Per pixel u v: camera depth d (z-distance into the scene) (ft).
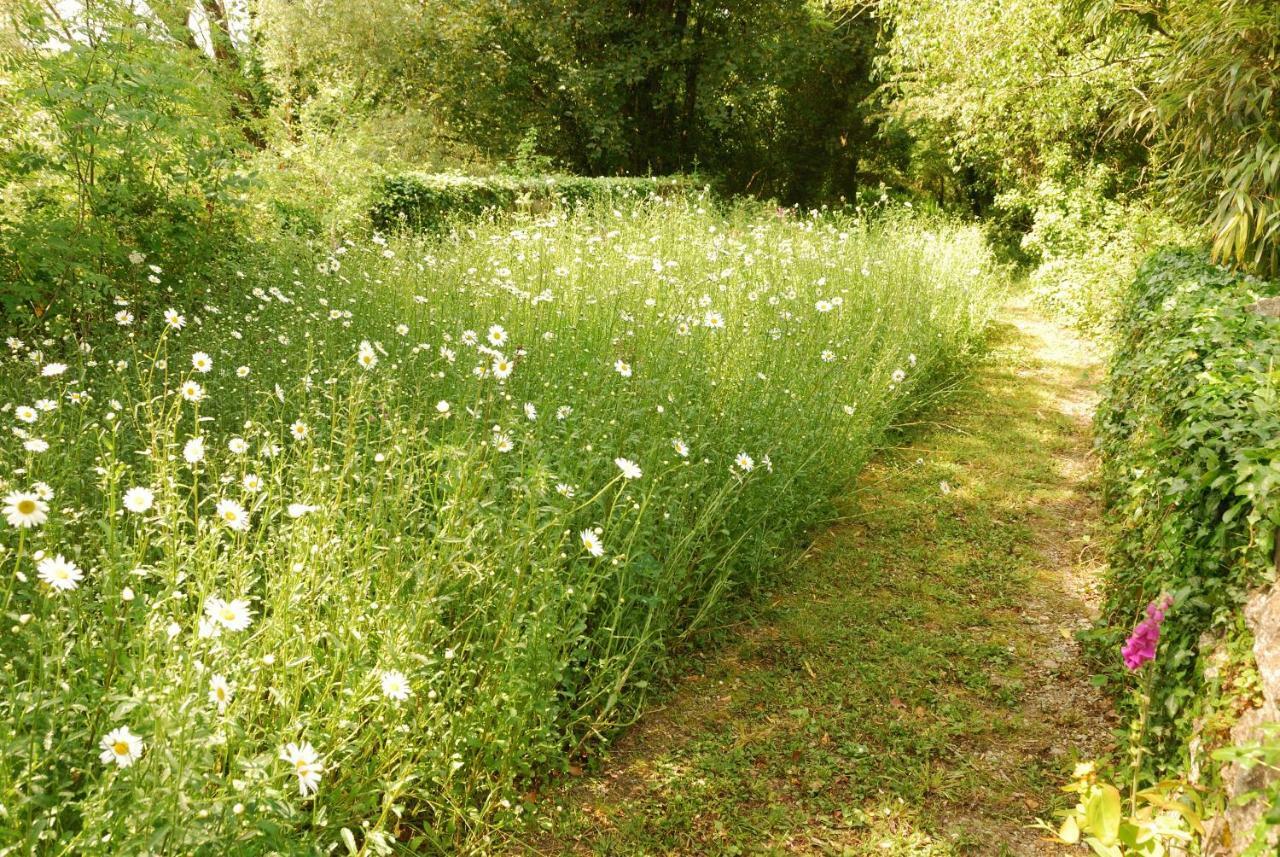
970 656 11.55
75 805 5.33
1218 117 17.87
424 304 15.74
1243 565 7.80
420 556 8.27
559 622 9.27
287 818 5.74
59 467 8.98
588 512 10.60
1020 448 19.75
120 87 15.64
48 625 5.93
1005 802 8.93
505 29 60.64
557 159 64.44
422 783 7.80
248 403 12.10
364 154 31.73
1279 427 8.33
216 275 16.96
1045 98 34.30
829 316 19.83
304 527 7.80
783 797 8.89
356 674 7.13
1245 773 6.28
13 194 15.64
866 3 38.58
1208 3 19.26
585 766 9.17
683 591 11.33
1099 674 11.12
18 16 14.66
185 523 9.31
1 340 13.91
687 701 10.37
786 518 13.82
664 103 63.36
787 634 11.90
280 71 52.85
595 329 15.48
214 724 5.79
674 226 24.52
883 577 13.67
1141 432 13.53
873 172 83.92
